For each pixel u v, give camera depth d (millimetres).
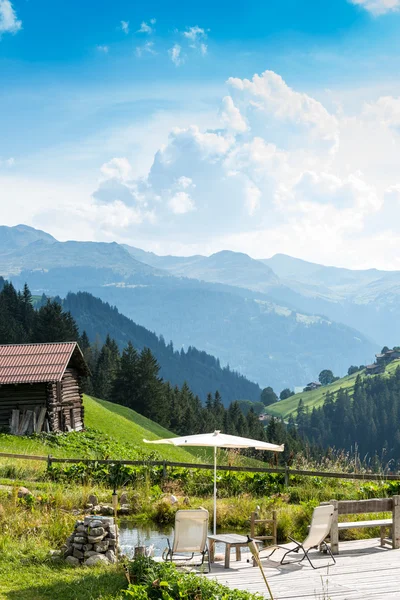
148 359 105625
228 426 151500
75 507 20469
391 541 15039
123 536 17938
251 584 11703
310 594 11000
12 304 142875
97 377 124625
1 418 44500
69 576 12609
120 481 25281
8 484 23656
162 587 10344
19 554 14016
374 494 22438
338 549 14367
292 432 165500
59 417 46406
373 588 11375
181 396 152375
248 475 25031
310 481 24578
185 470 26000
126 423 60531
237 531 18484
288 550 13656
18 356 46688
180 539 12719
